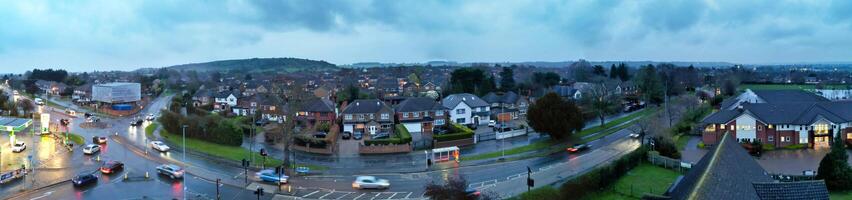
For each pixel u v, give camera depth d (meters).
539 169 69.81
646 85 159.12
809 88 185.25
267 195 56.78
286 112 88.81
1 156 76.50
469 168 71.25
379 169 70.44
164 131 105.25
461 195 46.75
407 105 111.56
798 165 72.62
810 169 69.75
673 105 122.50
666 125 97.75
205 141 93.50
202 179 63.41
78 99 184.50
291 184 61.66
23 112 136.38
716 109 131.88
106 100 161.62
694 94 169.25
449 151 77.44
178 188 59.06
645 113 136.00
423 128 110.75
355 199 55.38
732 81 169.25
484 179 64.12
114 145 87.81
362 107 108.00
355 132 102.31
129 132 105.06
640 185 60.59
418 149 86.12
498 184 61.31
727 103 123.31
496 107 133.62
